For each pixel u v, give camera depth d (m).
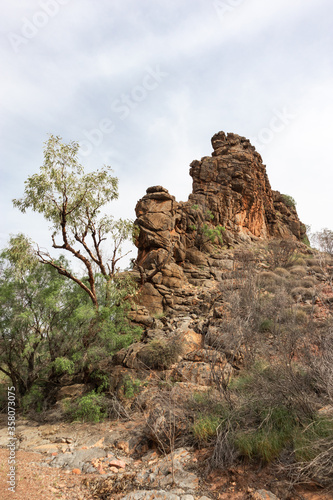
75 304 10.91
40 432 7.70
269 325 8.87
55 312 10.55
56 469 5.57
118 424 7.38
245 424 5.12
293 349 6.49
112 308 10.72
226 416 5.42
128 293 11.76
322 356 5.29
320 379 5.05
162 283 16.48
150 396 7.77
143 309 14.48
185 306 14.88
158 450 5.82
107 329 9.93
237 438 4.86
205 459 4.97
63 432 7.56
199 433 5.36
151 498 4.31
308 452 4.08
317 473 3.86
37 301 10.49
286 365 5.62
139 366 9.63
